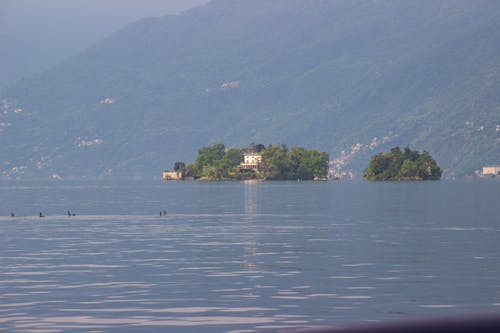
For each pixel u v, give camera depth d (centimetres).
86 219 19838
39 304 7425
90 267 9938
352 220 18812
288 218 19788
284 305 7338
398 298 7625
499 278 8819
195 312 7056
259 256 11100
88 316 6900
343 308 7175
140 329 6444
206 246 12550
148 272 9469
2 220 19562
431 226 16588
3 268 9850
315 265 10031
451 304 7325
